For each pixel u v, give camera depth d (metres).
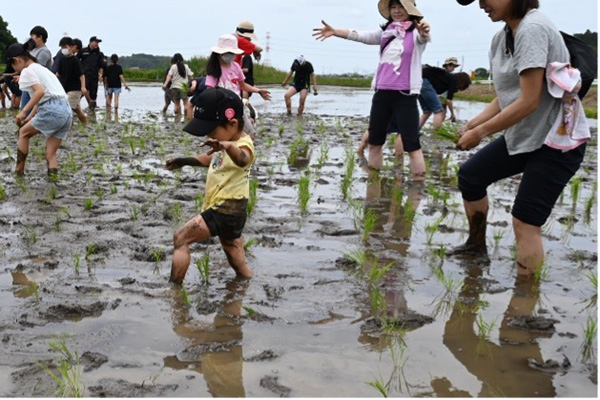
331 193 7.75
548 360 3.41
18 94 19.92
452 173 9.51
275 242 5.58
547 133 4.71
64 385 3.13
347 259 5.06
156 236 5.70
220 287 4.52
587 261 5.27
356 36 8.87
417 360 3.46
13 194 7.27
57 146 8.52
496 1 4.64
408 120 8.74
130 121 16.84
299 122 17.88
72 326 3.83
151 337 3.70
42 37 13.91
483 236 5.46
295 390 3.12
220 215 4.53
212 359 3.43
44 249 5.25
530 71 4.53
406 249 5.54
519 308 4.24
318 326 3.89
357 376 3.27
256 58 15.00
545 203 4.83
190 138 13.15
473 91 41.12
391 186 8.34
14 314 3.97
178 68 18.92
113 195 7.31
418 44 8.62
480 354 3.54
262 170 9.30
